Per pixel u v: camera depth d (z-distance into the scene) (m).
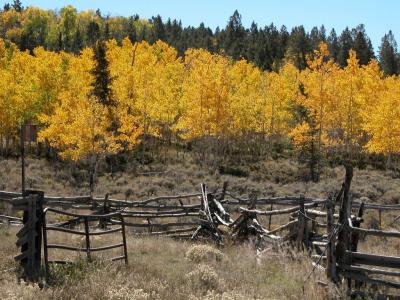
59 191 33.25
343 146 57.31
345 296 8.03
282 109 52.66
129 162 45.59
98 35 114.38
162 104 46.69
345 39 121.81
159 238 15.17
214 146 53.50
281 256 11.27
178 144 58.38
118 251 11.63
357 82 49.94
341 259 8.62
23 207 8.59
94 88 42.84
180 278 8.85
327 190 38.16
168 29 135.50
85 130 37.03
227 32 126.38
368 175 44.59
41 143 51.88
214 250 11.30
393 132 43.53
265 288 8.54
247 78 60.28
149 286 7.98
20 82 47.41
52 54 52.00
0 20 153.25
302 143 46.47
